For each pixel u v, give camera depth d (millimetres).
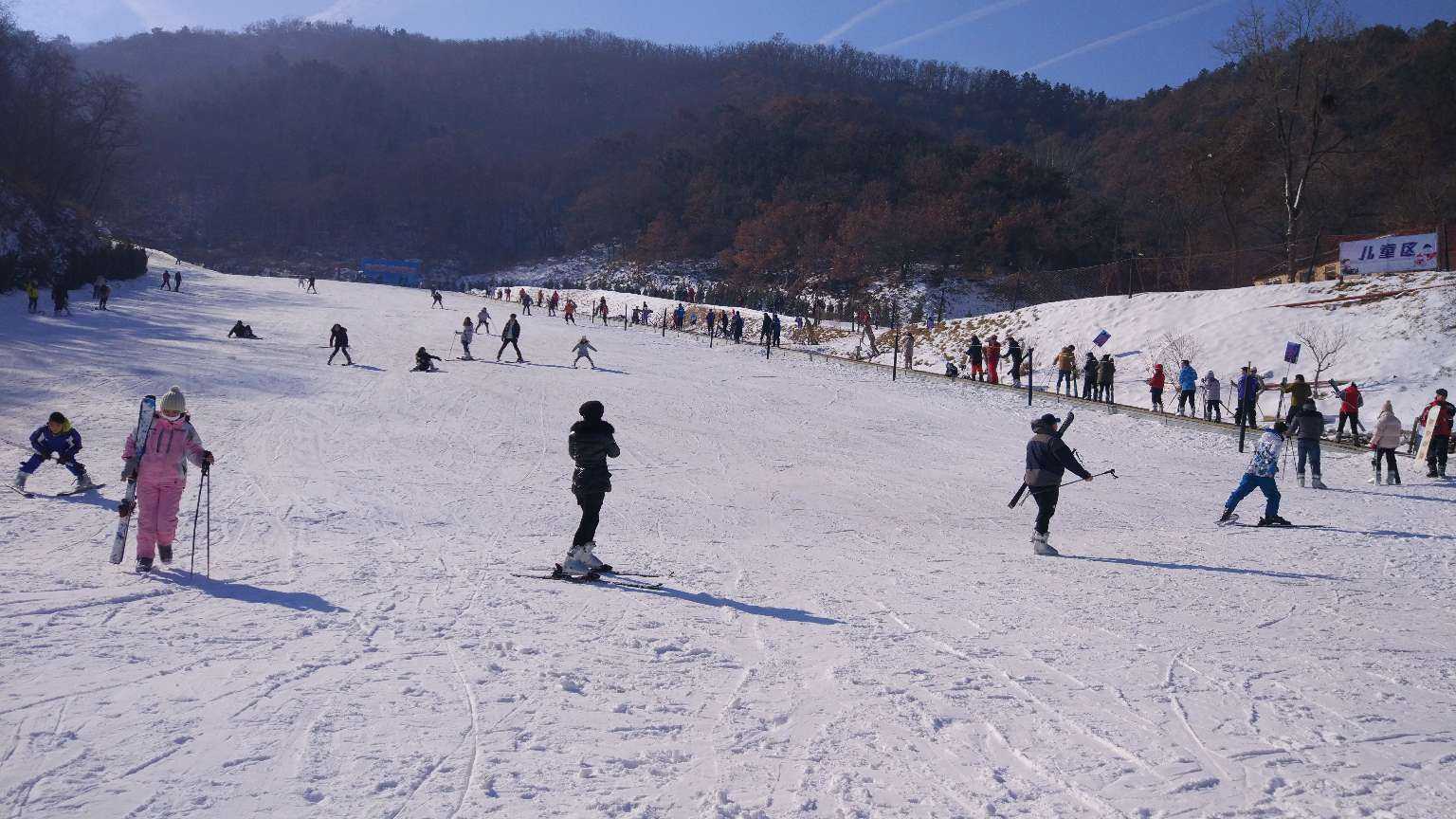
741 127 161875
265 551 9281
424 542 10305
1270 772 4391
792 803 3900
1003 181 101312
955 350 42406
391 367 30531
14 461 14469
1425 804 4043
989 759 4477
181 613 6430
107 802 3557
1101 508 15242
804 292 93438
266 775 3871
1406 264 34125
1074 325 39844
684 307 66562
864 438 22625
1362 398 28078
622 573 8883
